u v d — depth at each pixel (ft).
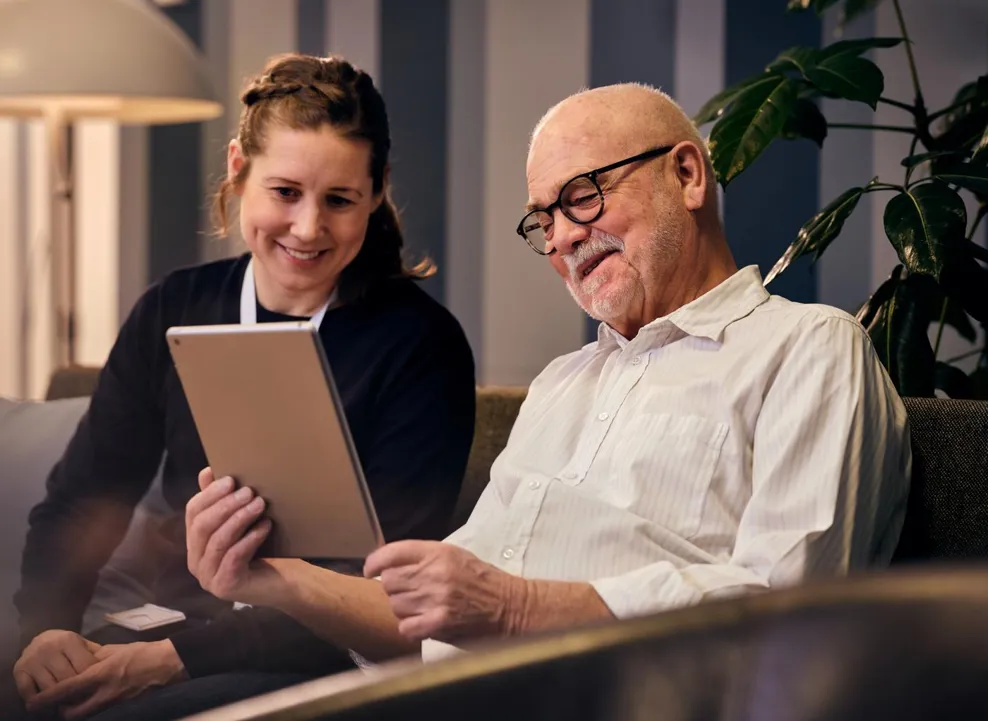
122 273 12.38
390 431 5.06
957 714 0.86
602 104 4.55
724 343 4.26
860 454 3.82
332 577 4.19
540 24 10.92
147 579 5.80
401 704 0.99
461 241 11.27
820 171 9.74
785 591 1.00
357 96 5.08
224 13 11.98
